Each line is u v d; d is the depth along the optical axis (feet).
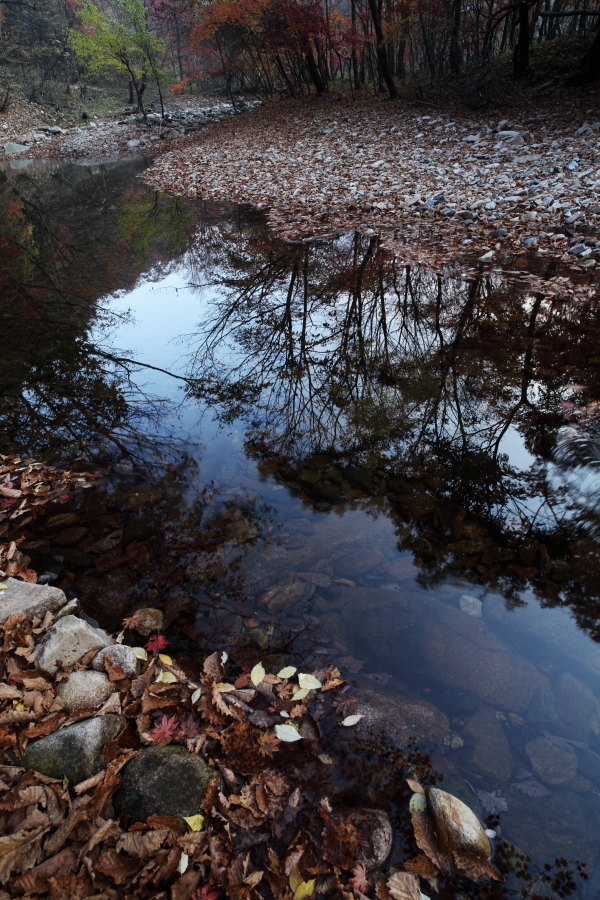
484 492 10.21
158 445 12.42
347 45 61.21
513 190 27.48
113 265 26.45
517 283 19.26
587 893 4.79
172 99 98.37
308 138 48.29
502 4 56.18
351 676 7.02
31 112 82.89
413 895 4.72
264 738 6.15
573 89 42.34
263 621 7.89
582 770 5.88
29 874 4.66
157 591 8.46
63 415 13.74
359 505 10.20
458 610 7.95
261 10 57.16
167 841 5.07
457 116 44.39
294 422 12.96
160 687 6.76
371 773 5.83
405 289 19.84
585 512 9.48
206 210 34.76
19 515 10.17
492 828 5.34
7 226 34.76
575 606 7.85
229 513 10.17
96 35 74.28
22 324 19.85
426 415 12.75
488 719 6.46
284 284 21.65
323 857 5.02
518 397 13.07
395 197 30.04
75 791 5.51
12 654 7.05
